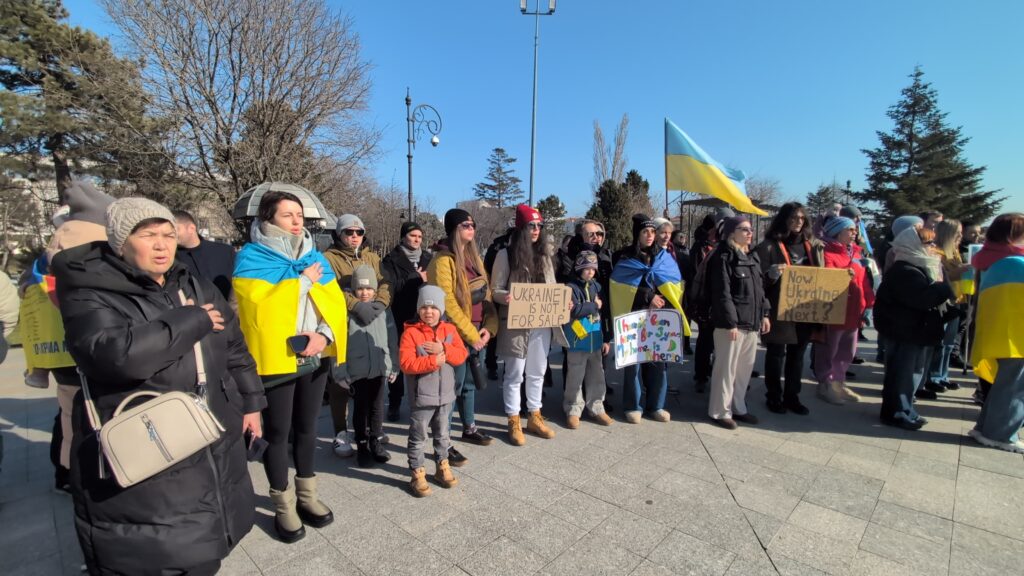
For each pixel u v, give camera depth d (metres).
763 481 3.38
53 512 3.04
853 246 5.49
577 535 2.75
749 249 4.91
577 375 4.37
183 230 3.16
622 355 4.30
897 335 4.30
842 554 2.58
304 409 2.84
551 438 4.16
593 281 4.41
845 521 2.89
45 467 3.71
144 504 1.68
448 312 3.46
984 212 32.19
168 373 1.80
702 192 5.66
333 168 14.97
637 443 4.06
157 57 12.08
